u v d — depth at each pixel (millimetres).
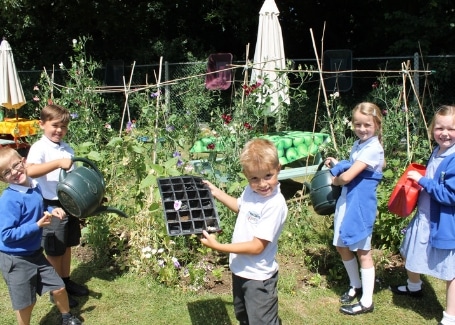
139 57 14031
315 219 5184
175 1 14398
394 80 10828
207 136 5648
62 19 13766
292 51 14664
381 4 12086
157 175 3969
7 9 12312
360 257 3359
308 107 11078
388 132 5414
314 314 3355
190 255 4172
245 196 2646
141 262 3965
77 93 6152
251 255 2527
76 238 3570
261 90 5234
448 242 3014
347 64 9383
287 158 5922
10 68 8633
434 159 3180
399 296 3596
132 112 11641
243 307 2689
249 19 13102
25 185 2863
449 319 3070
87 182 3080
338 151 5141
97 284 3809
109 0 12945
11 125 8594
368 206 3281
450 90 10336
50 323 3273
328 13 13891
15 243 2822
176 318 3301
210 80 9586
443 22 10438
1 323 3258
